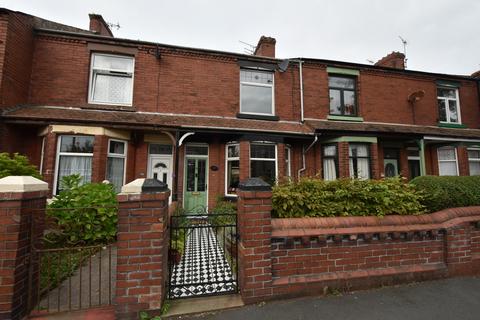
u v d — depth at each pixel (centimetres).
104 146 680
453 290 303
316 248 303
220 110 849
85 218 435
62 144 669
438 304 272
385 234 319
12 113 614
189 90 831
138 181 268
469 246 350
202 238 555
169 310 259
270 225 287
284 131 782
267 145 813
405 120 1014
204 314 256
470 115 1105
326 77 958
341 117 949
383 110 995
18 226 235
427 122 1040
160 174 818
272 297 280
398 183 379
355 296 290
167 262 307
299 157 883
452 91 1123
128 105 784
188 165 840
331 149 874
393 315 251
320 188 349
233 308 267
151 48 813
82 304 271
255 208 284
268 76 932
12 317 225
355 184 357
